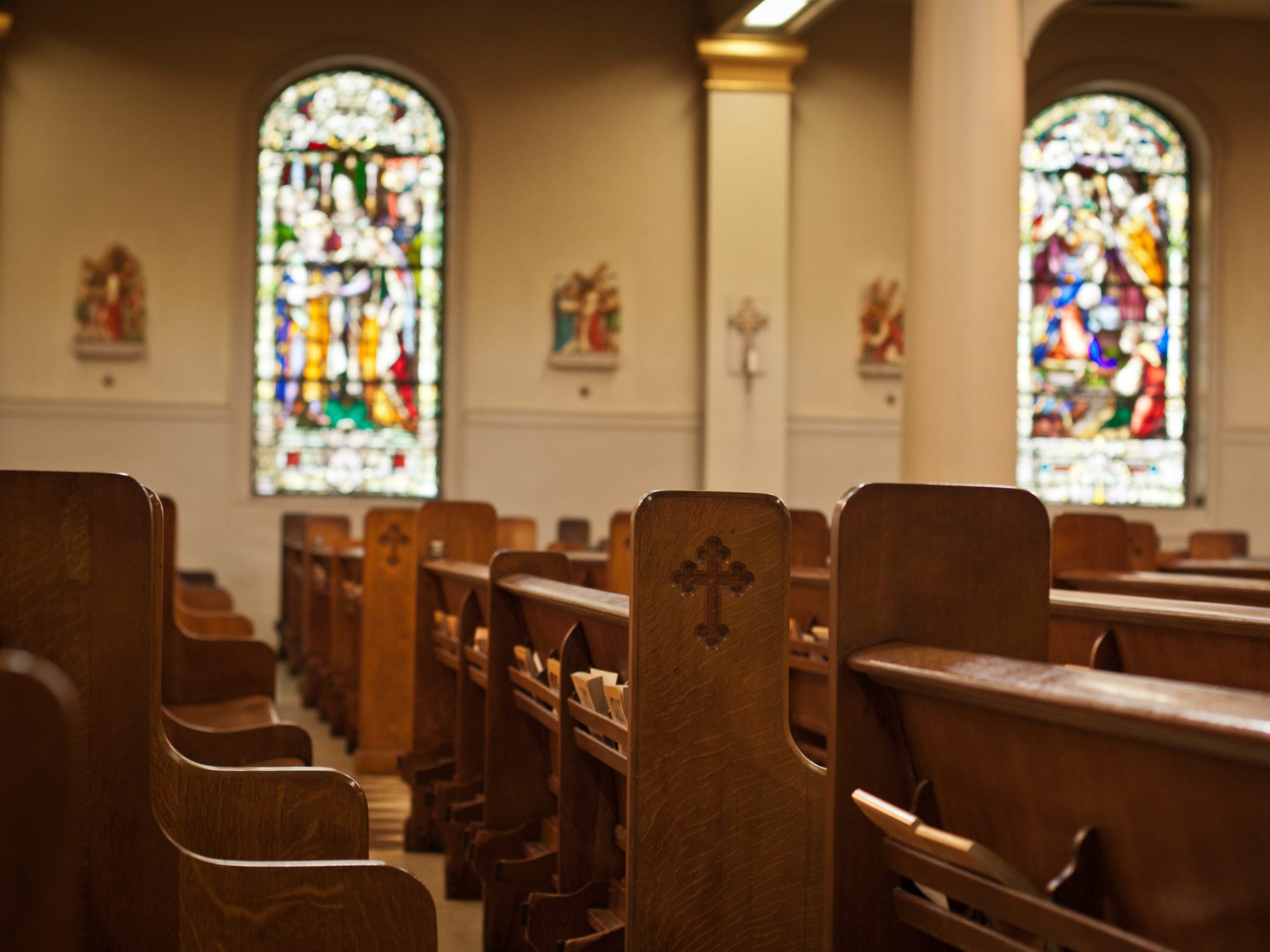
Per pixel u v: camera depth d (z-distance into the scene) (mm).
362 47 13516
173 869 2141
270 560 13273
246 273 13375
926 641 1854
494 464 13609
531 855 3445
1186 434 14508
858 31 14109
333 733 7320
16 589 2121
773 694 2463
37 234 12969
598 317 13703
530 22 13773
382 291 13703
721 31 13281
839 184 14023
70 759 1102
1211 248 14383
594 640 2977
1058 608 2928
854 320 13984
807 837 2459
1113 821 1469
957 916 1673
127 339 13078
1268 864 1274
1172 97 14445
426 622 4836
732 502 2449
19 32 13000
